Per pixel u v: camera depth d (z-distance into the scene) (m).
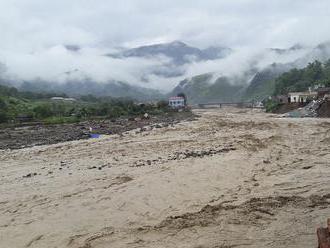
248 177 21.94
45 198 19.28
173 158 29.48
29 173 26.42
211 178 21.95
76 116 92.38
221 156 29.19
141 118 91.31
